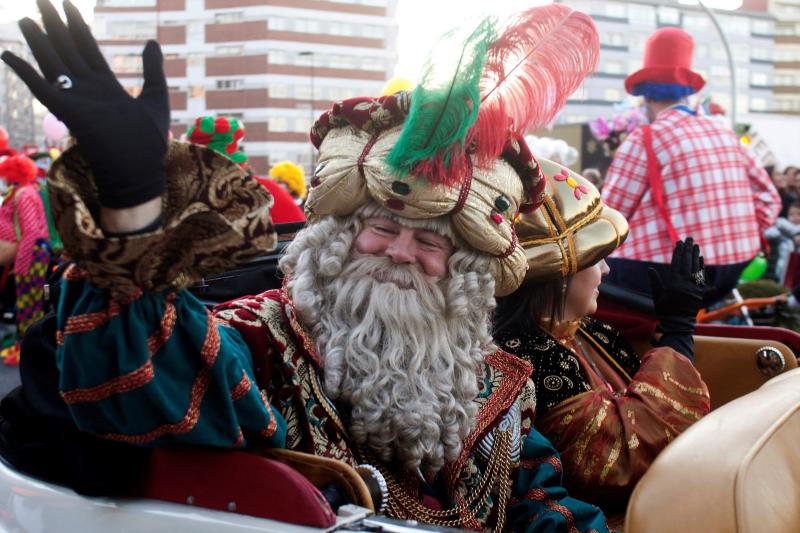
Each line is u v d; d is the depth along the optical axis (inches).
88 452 51.4
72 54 42.2
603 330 94.2
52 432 53.6
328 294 61.7
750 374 99.0
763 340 99.2
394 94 59.2
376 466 60.4
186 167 46.0
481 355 64.8
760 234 159.2
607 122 311.4
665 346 88.9
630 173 146.5
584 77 63.2
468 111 55.9
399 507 59.5
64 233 42.0
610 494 74.3
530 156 63.3
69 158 42.6
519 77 60.4
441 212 59.4
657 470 54.3
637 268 146.1
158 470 50.4
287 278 64.2
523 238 77.3
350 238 61.7
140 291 44.8
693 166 143.6
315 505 46.3
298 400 58.1
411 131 56.1
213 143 138.2
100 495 51.6
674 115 147.9
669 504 51.5
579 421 74.8
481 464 65.9
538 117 61.5
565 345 81.9
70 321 44.2
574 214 78.3
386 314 59.9
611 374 90.2
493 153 59.2
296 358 59.3
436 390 61.1
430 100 55.9
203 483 49.0
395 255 60.7
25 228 219.3
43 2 41.8
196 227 44.3
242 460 48.2
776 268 326.6
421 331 60.7
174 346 46.8
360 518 48.0
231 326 58.0
